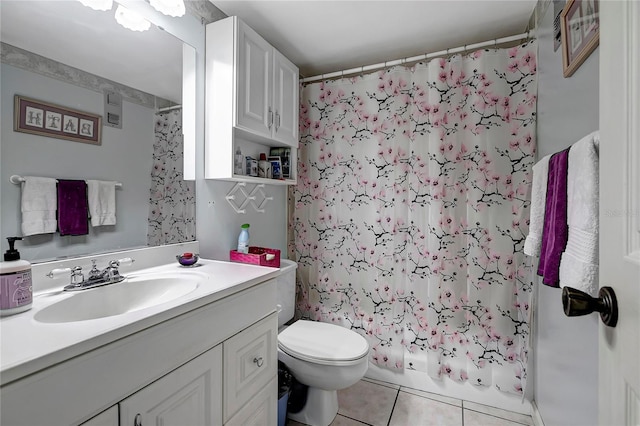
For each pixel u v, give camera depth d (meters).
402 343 1.93
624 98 0.47
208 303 0.92
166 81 1.35
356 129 2.05
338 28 1.73
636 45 0.44
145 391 0.74
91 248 1.09
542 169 1.12
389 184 1.96
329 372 1.41
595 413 0.93
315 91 2.17
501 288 1.69
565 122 1.19
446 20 1.66
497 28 1.73
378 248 1.99
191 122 1.47
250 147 1.86
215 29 1.48
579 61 1.01
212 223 1.61
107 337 0.65
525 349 1.65
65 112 1.02
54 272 0.96
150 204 1.30
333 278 2.13
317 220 2.18
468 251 1.76
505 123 1.68
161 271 1.23
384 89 1.97
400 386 1.93
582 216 0.79
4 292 0.75
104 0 1.10
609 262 0.51
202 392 0.90
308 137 2.20
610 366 0.50
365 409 1.71
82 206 1.07
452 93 1.77
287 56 2.06
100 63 1.12
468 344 1.77
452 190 1.78
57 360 0.58
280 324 1.75
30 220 0.94
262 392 1.16
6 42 0.88
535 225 1.16
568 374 1.15
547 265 0.96
